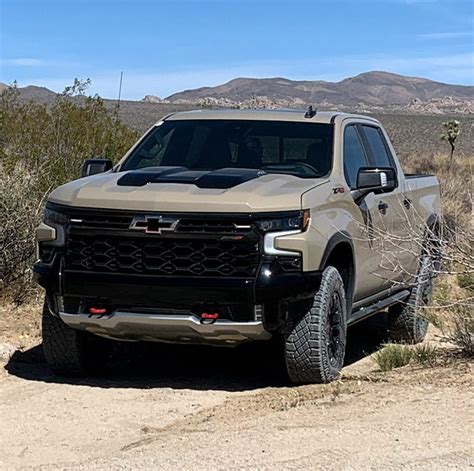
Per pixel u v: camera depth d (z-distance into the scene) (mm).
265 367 8312
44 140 13969
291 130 8250
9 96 14812
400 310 9578
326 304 7188
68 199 7203
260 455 5266
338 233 7398
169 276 6840
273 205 6863
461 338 7992
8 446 5926
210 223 6801
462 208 18125
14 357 8359
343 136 8289
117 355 8773
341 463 5070
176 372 8125
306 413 6188
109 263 6984
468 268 8656
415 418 5863
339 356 7551
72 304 7137
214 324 6832
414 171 34031
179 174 7477
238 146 8172
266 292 6715
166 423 6422
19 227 10398
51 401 6977
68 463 5543
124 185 7230
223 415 6480
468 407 6047
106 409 6777
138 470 5160
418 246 9398
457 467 4988
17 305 10180
